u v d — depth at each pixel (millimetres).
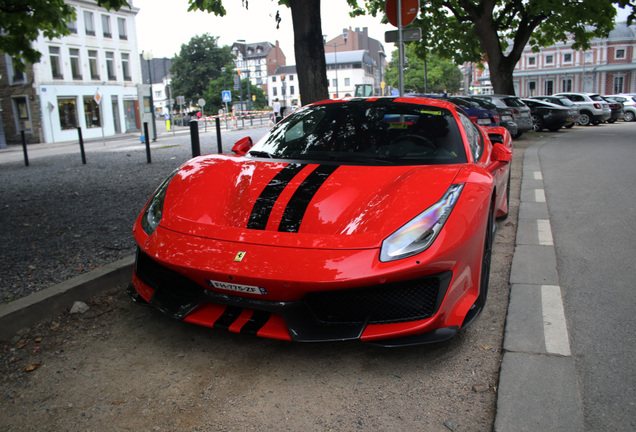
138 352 2521
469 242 2334
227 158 3295
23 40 8227
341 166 2918
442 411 1982
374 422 1927
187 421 1967
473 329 2680
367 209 2414
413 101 3670
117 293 3275
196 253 2330
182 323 2842
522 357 2289
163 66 111312
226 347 2559
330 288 2117
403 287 2232
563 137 16016
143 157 12695
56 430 1921
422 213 2328
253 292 2232
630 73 63688
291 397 2109
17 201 6684
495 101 14906
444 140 3189
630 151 10906
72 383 2248
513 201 5922
